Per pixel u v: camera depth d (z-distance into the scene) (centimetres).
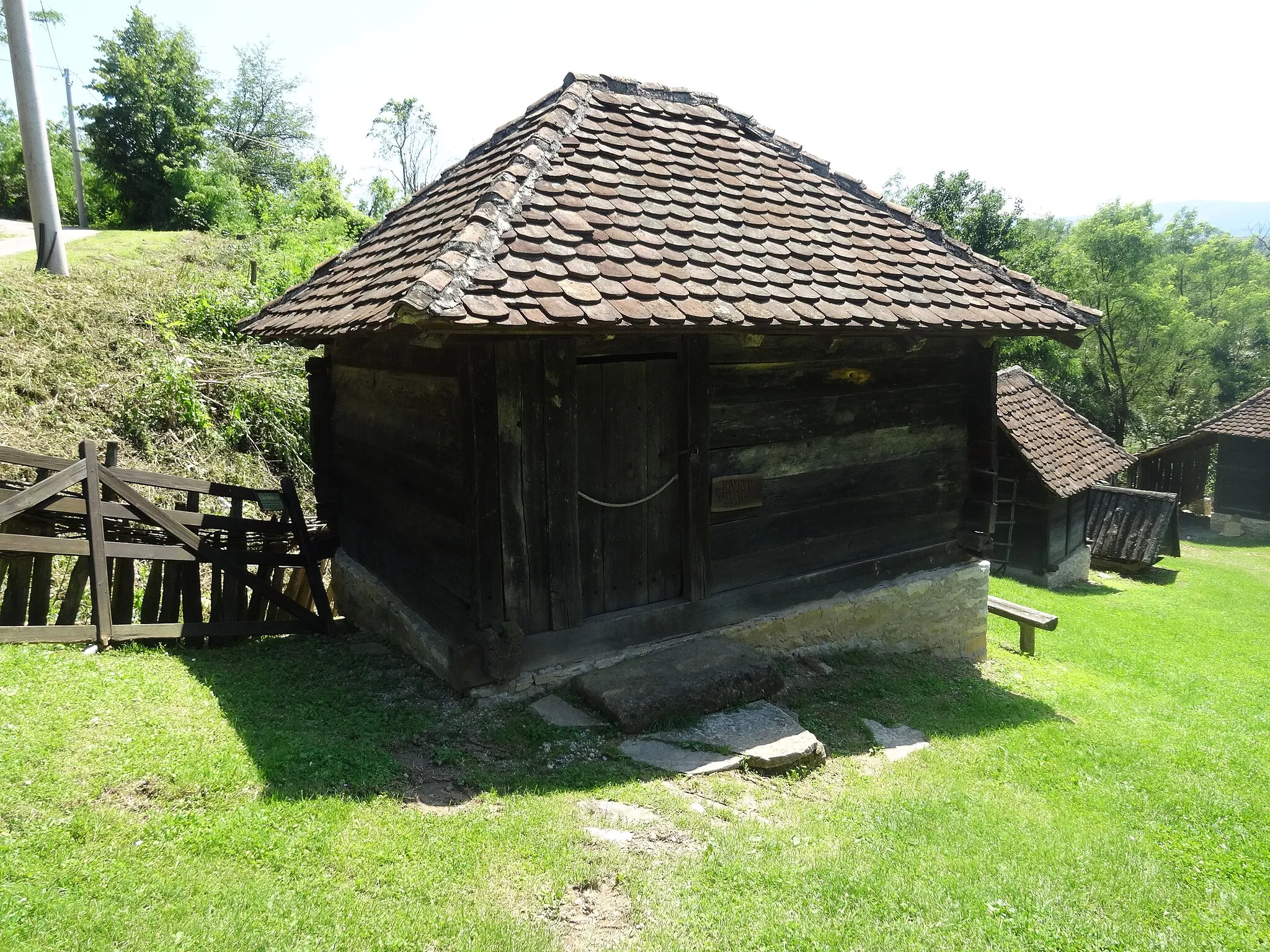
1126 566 1941
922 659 675
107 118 2598
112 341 903
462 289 364
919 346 567
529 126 591
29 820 299
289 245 1683
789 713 490
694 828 353
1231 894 367
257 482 847
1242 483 2697
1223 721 688
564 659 486
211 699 438
